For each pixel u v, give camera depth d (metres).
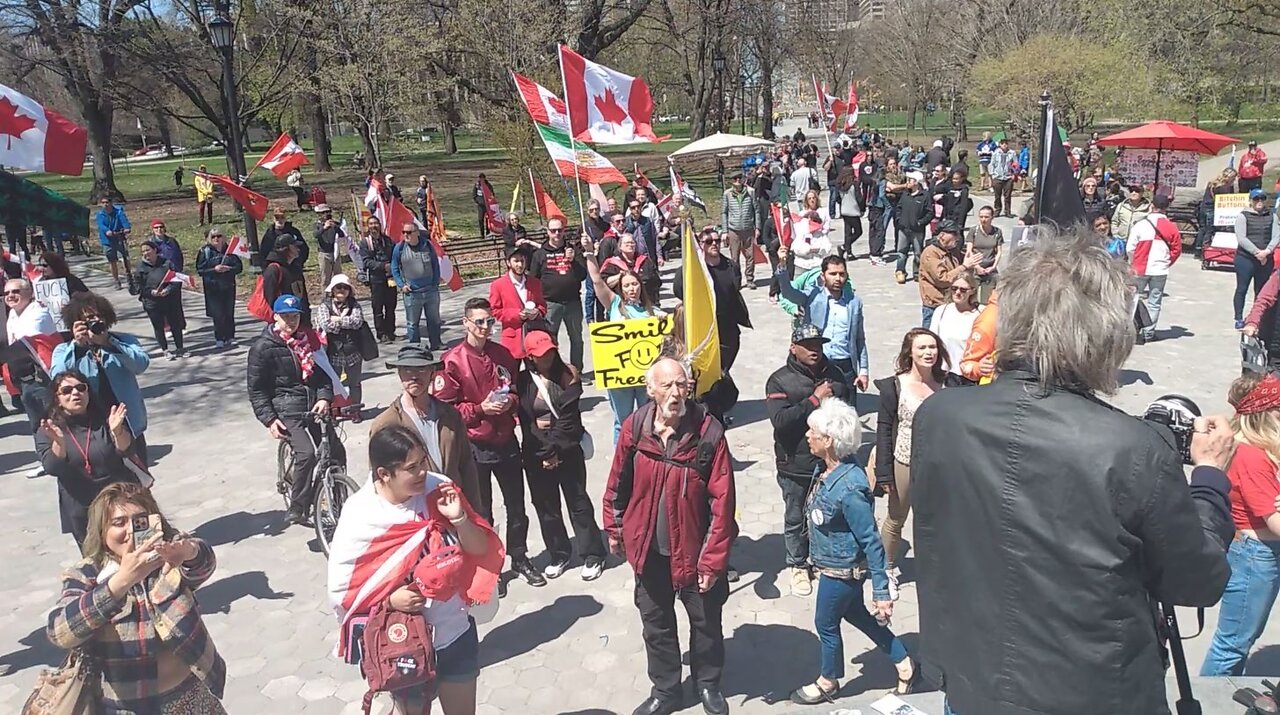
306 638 5.59
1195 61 30.06
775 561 6.32
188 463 8.83
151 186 43.88
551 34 29.72
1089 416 1.85
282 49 30.17
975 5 44.25
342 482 6.50
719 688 4.61
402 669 3.39
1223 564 1.85
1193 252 18.44
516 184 25.12
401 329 14.48
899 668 4.55
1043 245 2.04
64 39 26.50
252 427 9.91
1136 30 31.05
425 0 31.34
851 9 66.88
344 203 31.19
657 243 15.88
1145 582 1.87
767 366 11.19
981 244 11.38
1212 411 8.97
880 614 4.36
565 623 5.64
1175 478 1.79
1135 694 1.84
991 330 5.21
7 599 6.26
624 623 5.62
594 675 5.09
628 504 4.45
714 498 4.33
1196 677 3.29
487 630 5.60
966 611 1.99
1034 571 1.85
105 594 3.18
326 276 15.34
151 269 12.73
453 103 35.84
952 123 66.69
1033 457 1.86
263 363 6.70
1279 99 35.16
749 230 16.05
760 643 5.30
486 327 5.74
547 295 10.56
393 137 43.19
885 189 18.02
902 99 69.69
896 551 5.62
